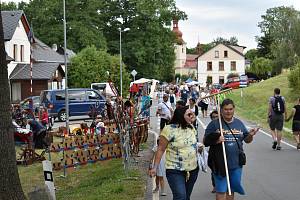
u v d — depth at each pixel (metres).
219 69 122.25
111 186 11.88
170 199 10.31
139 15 75.12
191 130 8.02
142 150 18.97
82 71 55.34
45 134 20.64
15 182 8.62
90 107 34.62
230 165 7.91
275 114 18.03
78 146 15.09
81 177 14.61
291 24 74.56
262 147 18.89
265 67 98.56
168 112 19.44
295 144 19.58
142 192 11.10
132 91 27.31
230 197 8.03
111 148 16.06
